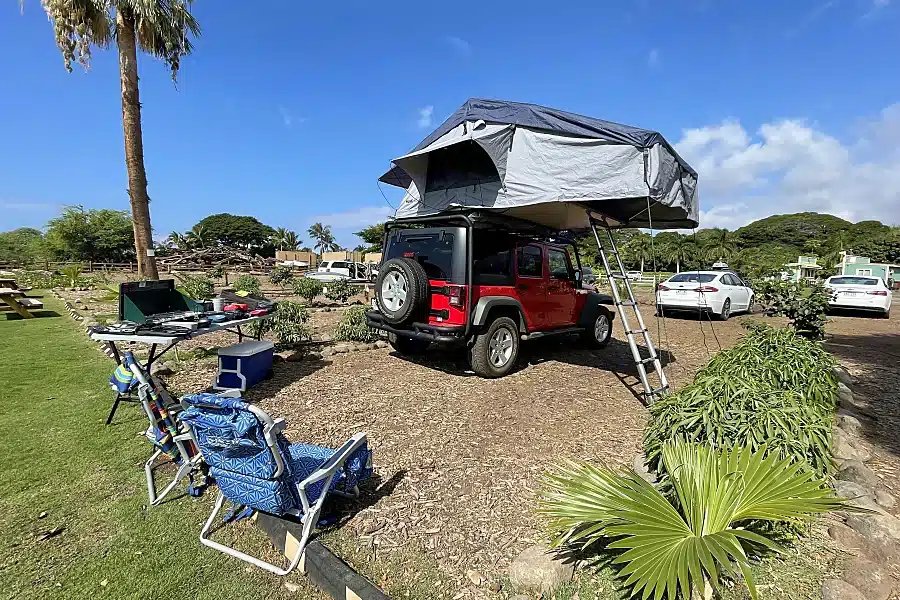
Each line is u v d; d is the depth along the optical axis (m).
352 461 2.63
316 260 52.84
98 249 39.22
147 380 2.90
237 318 4.73
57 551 2.27
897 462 3.32
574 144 4.25
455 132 4.88
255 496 2.28
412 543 2.37
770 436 2.55
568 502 2.11
